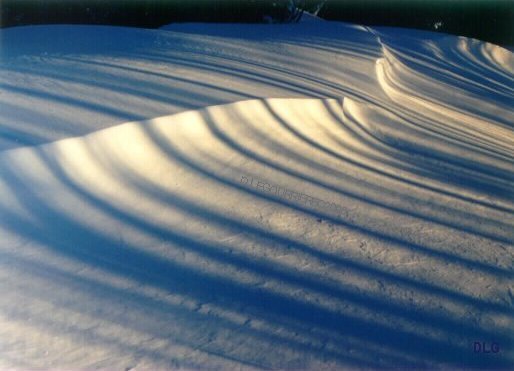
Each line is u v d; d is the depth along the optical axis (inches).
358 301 202.4
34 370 161.6
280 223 247.3
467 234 258.1
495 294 214.2
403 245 241.8
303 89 392.8
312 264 221.0
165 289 198.8
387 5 874.8
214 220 243.1
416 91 543.8
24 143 243.9
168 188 259.9
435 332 190.9
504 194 312.0
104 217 231.5
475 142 404.8
